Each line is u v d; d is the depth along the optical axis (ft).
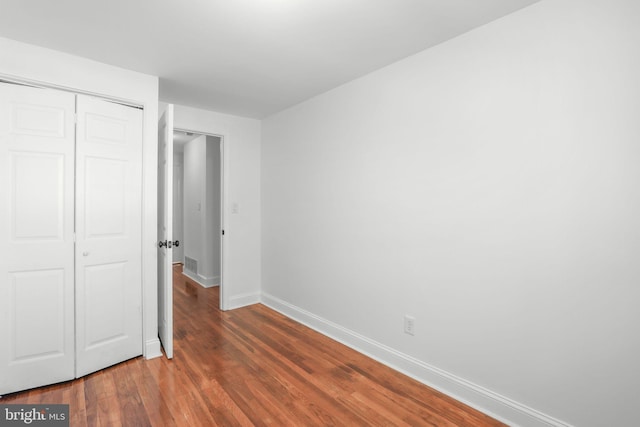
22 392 6.89
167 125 8.37
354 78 9.12
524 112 5.89
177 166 22.03
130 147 8.44
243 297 13.03
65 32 6.57
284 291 12.19
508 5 5.78
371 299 8.80
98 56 7.63
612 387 5.01
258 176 13.50
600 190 5.11
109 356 7.99
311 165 10.83
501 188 6.21
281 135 12.24
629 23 4.85
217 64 8.13
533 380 5.81
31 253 7.02
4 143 6.77
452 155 6.96
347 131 9.46
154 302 8.70
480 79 6.49
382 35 6.80
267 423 6.00
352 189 9.34
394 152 8.16
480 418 6.20
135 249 8.52
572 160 5.37
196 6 5.73
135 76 8.46
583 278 5.27
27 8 5.74
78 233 7.54
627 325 4.88
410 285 7.82
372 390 7.13
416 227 7.68
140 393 6.90
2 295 6.73
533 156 5.79
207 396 6.81
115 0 5.53
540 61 5.70
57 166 7.33
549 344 5.63
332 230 10.03
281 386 7.23
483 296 6.48
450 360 7.03
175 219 22.00
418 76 7.59
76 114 7.59
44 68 7.16
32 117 7.07
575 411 5.35
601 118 5.09
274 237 12.72
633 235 4.83
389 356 8.26
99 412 6.25
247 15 6.03
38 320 7.08
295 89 9.95
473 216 6.62
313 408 6.46
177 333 10.21
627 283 4.88
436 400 6.79
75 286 7.50
